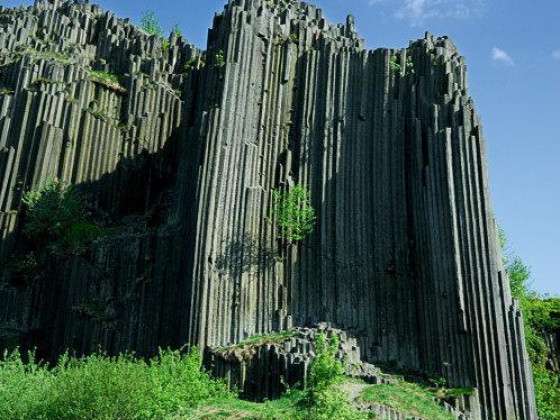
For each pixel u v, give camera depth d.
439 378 36.06
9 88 53.97
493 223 38.25
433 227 38.84
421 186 40.94
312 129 44.09
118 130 54.66
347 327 38.94
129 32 66.62
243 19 44.59
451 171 39.09
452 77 43.09
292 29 47.94
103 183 52.72
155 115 56.09
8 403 24.86
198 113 43.66
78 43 63.91
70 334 41.41
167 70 61.25
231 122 41.19
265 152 43.09
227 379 33.44
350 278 40.22
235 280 38.34
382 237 41.38
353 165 42.91
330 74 45.19
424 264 39.22
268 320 38.59
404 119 43.94
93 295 42.22
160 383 27.59
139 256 42.19
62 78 54.94
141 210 53.19
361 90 44.81
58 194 48.34
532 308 50.28
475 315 36.09
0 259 47.09
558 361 48.44
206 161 39.53
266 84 44.62
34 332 44.19
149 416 25.20
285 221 40.47
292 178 42.94
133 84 56.75
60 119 52.50
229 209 39.44
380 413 28.09
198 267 37.22
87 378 24.42
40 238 48.06
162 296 39.94
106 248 43.22
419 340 38.38
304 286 40.09
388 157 43.12
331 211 41.81
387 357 38.50
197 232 37.88
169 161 54.22
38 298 45.25
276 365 32.41
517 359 35.69
